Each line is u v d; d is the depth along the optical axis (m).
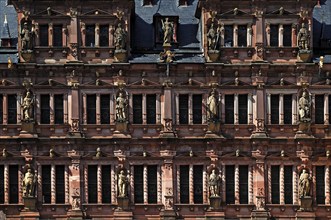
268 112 94.12
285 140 93.56
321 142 93.88
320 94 94.44
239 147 93.62
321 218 93.56
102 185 93.31
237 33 94.56
